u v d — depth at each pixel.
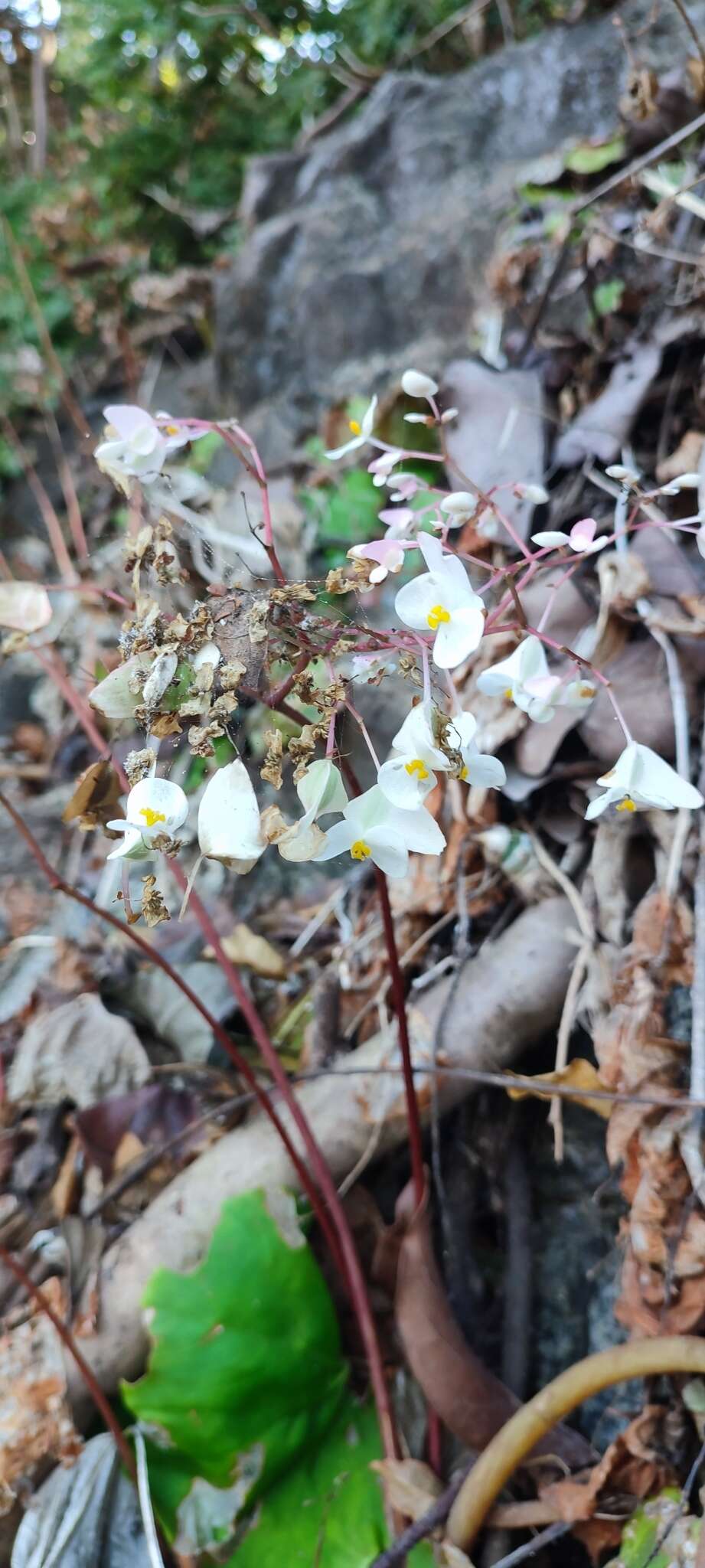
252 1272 0.29
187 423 0.22
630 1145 0.28
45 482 0.75
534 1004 0.32
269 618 0.17
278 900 0.44
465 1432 0.28
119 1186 0.33
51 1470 0.29
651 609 0.31
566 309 0.39
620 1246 0.29
